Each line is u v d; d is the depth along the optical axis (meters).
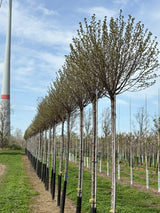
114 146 5.24
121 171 22.81
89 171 22.00
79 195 7.93
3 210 9.44
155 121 16.66
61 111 11.36
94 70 5.53
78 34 5.93
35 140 30.33
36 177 20.00
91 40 5.52
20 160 36.12
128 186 14.90
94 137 6.68
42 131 21.38
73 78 7.50
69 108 9.91
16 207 9.94
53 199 11.84
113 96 5.56
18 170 23.36
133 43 5.31
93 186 6.47
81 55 6.07
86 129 26.11
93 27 5.63
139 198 11.98
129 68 5.41
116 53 5.31
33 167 27.16
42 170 17.81
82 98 8.36
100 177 18.27
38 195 12.71
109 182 16.11
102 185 14.90
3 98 69.19
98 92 6.83
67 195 12.61
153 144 24.19
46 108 14.03
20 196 11.79
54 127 13.61
